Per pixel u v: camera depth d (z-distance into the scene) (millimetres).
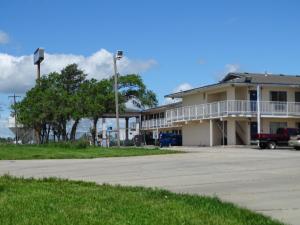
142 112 76125
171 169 19734
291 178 16141
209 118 50156
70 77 67438
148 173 18344
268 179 15898
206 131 53156
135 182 15547
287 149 40219
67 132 64438
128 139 71562
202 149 38594
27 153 31672
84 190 12508
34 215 9086
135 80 72500
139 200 10859
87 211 9484
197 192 13039
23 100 61750
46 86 61844
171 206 10117
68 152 32500
